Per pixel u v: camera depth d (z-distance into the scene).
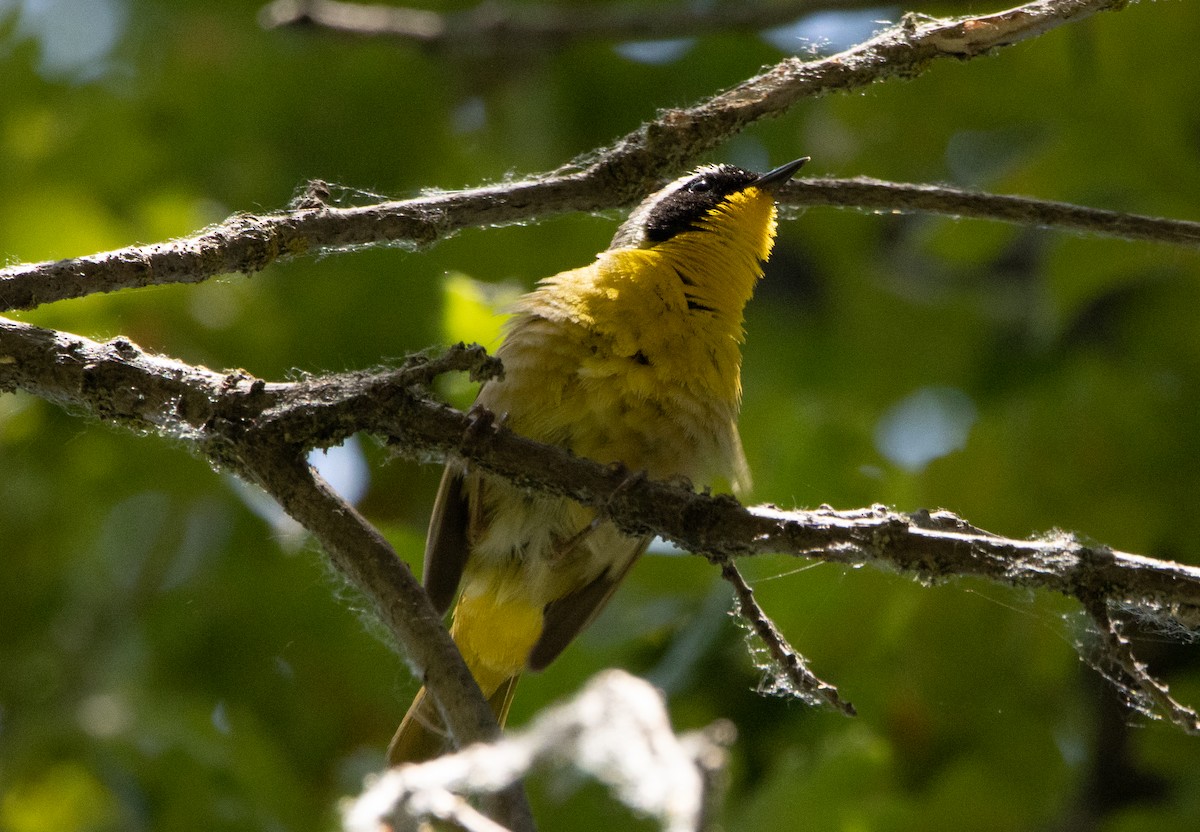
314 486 5.79
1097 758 10.71
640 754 4.72
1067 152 11.69
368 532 5.72
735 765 9.57
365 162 13.24
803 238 13.52
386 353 12.27
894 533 5.65
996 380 12.80
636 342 7.98
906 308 13.27
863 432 11.28
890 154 12.38
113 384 5.92
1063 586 5.44
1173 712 5.24
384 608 5.58
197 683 11.66
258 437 5.78
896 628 10.14
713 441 8.27
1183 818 9.92
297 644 11.67
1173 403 11.19
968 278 13.49
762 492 10.77
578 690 10.09
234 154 13.13
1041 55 11.71
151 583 11.87
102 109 12.92
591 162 8.66
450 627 9.48
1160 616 6.29
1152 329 11.73
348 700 11.55
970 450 11.14
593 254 12.59
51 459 11.91
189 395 5.87
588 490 6.08
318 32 11.86
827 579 9.92
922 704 10.15
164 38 13.41
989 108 11.97
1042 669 10.08
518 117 13.64
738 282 8.67
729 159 13.02
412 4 13.71
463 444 6.05
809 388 13.54
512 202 6.41
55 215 12.33
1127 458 11.08
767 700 10.11
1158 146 11.50
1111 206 11.62
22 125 12.88
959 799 9.95
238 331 11.98
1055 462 11.09
